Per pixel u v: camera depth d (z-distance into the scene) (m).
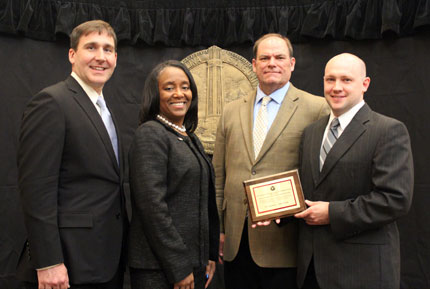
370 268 2.06
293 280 2.47
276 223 2.40
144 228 1.91
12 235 3.49
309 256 2.23
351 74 2.19
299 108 2.62
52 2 3.57
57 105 1.93
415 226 3.45
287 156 2.52
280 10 3.70
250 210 2.26
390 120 2.14
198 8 3.79
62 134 1.92
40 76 3.61
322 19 3.60
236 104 2.83
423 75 3.44
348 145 2.16
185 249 1.92
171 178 2.00
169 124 2.10
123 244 2.19
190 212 2.02
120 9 3.70
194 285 2.04
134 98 3.83
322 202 2.17
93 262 1.94
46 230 1.82
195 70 3.73
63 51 3.68
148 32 3.74
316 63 3.73
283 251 2.46
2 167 3.48
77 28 2.16
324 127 2.36
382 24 3.39
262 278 2.53
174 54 3.85
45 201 1.85
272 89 2.66
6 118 3.50
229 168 2.66
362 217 2.02
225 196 2.65
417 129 3.46
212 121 3.66
